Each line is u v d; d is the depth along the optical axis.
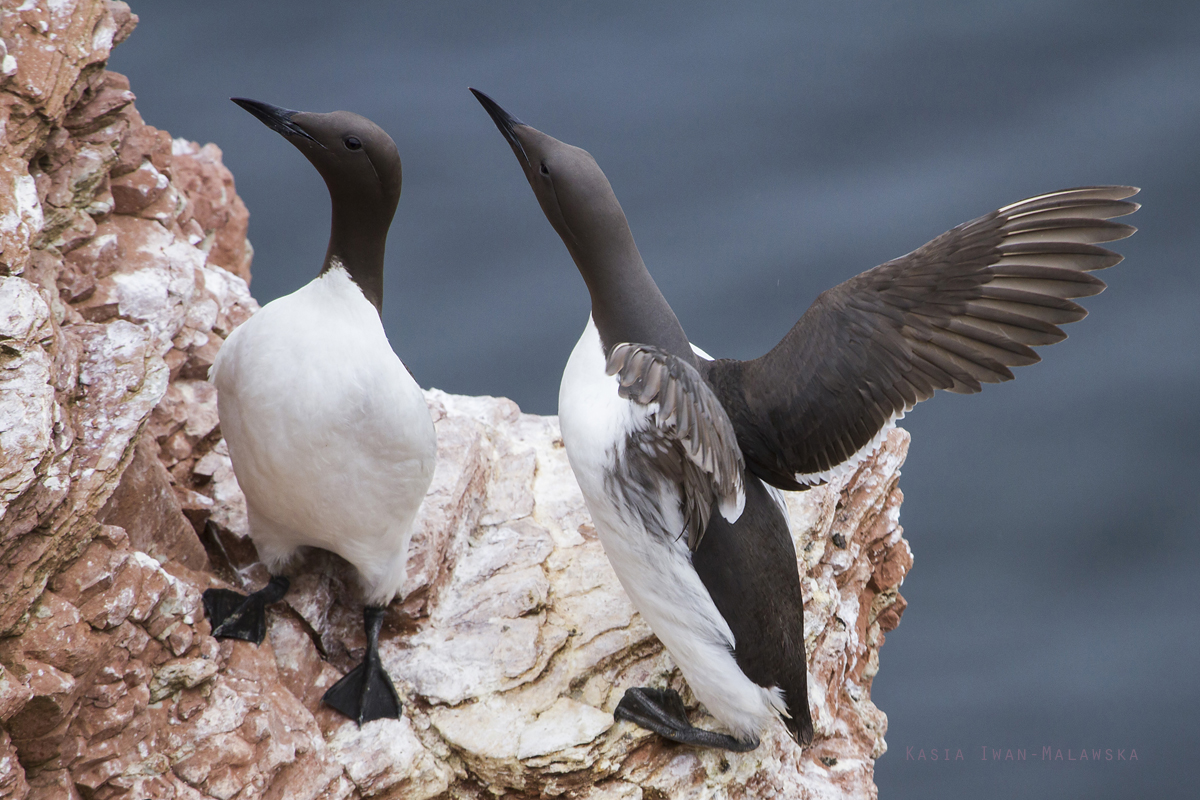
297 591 10.12
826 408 8.90
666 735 9.69
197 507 10.48
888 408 8.81
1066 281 8.17
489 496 11.88
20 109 9.48
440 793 9.70
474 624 10.44
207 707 8.92
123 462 8.72
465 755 9.61
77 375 8.83
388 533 9.41
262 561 10.01
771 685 9.37
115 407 8.84
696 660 9.30
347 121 8.66
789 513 11.49
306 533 9.56
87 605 8.20
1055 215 8.23
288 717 9.30
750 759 10.13
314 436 8.69
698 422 7.07
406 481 9.11
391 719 9.66
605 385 9.05
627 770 9.71
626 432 8.75
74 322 9.60
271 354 8.69
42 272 9.85
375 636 9.97
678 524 8.91
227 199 15.60
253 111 8.81
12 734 7.86
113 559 8.38
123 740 8.47
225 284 12.28
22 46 9.70
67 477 8.02
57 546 8.02
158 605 8.62
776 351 9.09
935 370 8.59
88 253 10.66
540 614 10.55
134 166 11.66
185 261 11.49
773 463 9.28
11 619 7.72
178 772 8.66
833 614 11.55
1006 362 8.44
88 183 10.77
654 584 9.19
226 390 9.01
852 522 12.12
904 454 12.94
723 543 8.98
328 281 8.90
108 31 10.52
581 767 9.44
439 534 10.65
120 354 9.14
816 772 10.78
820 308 8.95
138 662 8.52
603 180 9.09
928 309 8.57
